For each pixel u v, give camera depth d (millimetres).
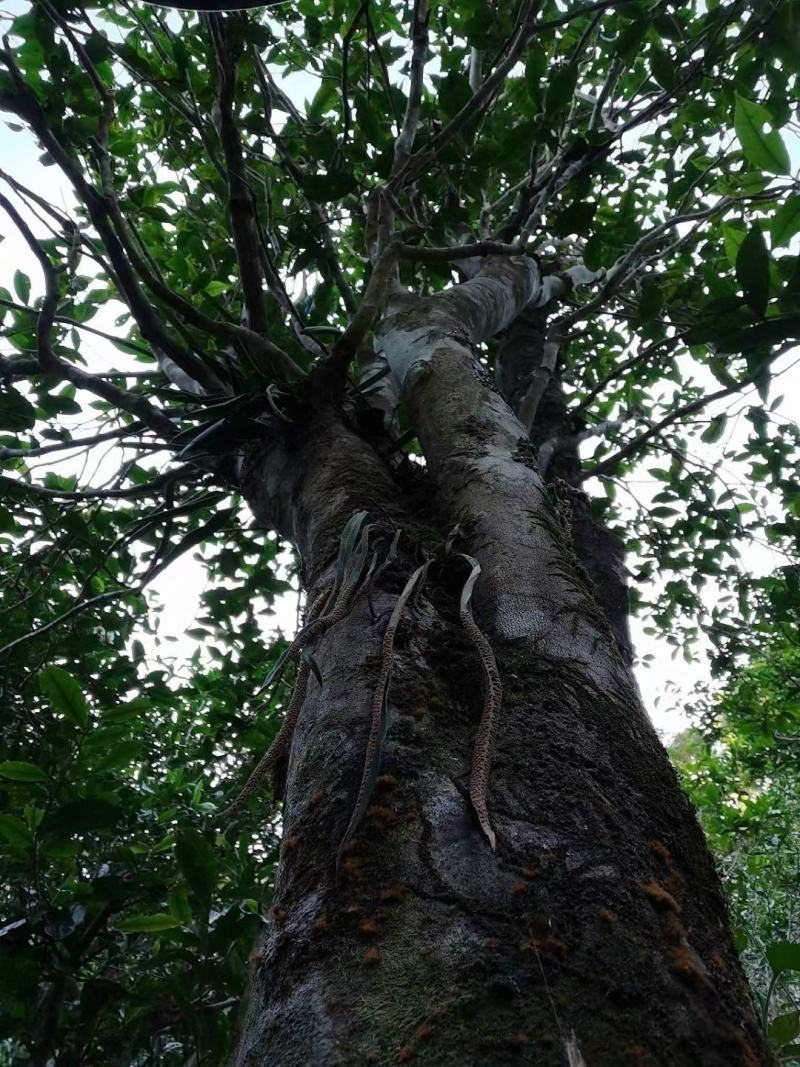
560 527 1801
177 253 3727
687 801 1188
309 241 3322
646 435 3588
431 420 2217
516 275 3244
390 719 1229
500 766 1124
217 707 4066
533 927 889
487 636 1451
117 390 3150
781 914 6559
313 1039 836
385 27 4086
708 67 2967
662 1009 821
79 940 1834
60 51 2879
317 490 2086
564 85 2580
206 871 1742
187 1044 2037
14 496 3854
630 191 3895
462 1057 768
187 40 3777
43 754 3117
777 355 2039
